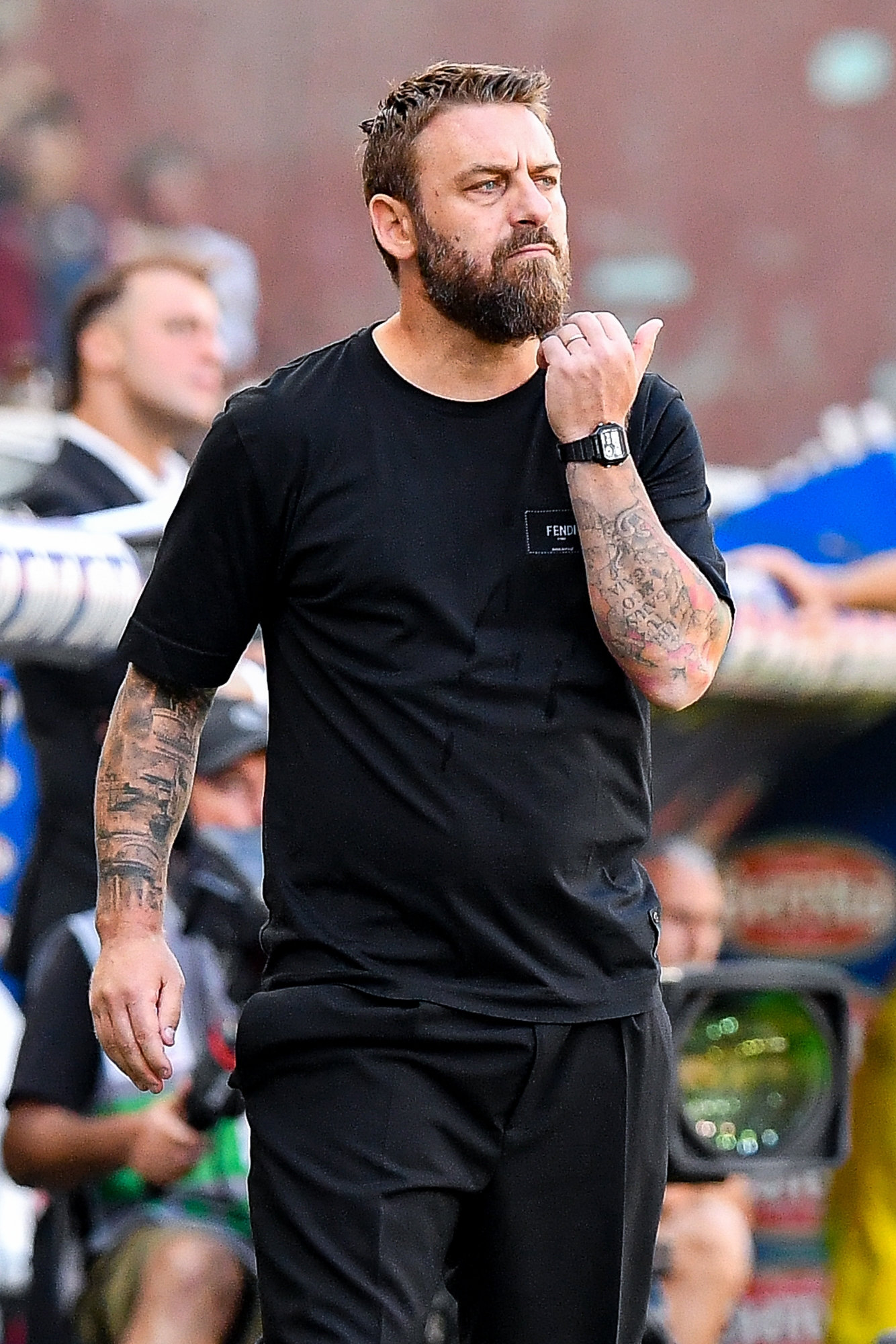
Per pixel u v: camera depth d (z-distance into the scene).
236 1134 11.30
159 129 29.14
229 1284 10.75
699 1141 10.24
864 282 31.08
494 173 8.04
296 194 29.59
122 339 15.27
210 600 8.43
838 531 14.80
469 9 30.98
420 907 8.04
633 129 31.25
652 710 14.83
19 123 26.69
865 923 15.55
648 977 8.27
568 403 7.98
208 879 10.72
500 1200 8.22
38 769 13.11
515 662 8.04
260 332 28.84
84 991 11.28
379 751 8.06
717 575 8.33
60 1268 11.16
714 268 31.09
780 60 31.48
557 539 8.09
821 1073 10.54
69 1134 10.86
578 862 8.08
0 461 16.41
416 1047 8.04
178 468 16.08
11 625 10.38
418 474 8.11
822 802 15.53
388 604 8.05
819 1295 14.56
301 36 30.14
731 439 30.64
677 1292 12.31
